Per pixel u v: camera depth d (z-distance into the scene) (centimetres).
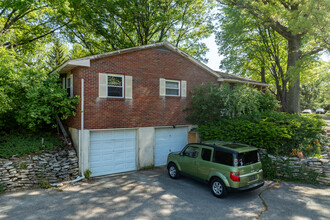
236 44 2070
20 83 895
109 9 1847
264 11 1372
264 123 984
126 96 1015
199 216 561
